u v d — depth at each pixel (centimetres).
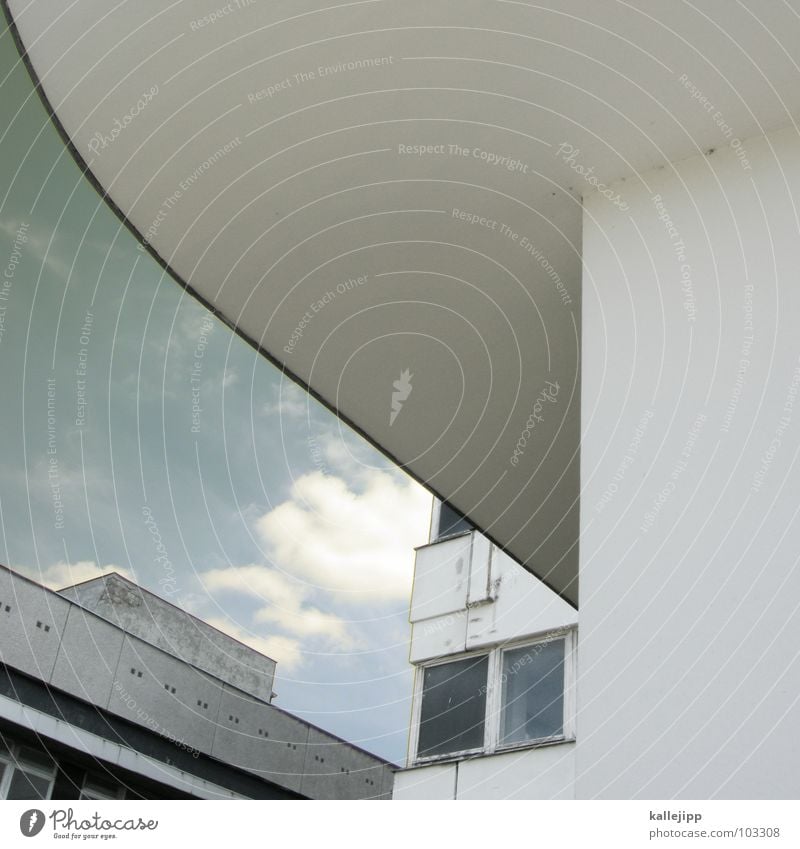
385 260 481
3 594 1041
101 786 1060
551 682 918
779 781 272
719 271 373
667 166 409
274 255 481
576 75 384
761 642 295
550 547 657
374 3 364
